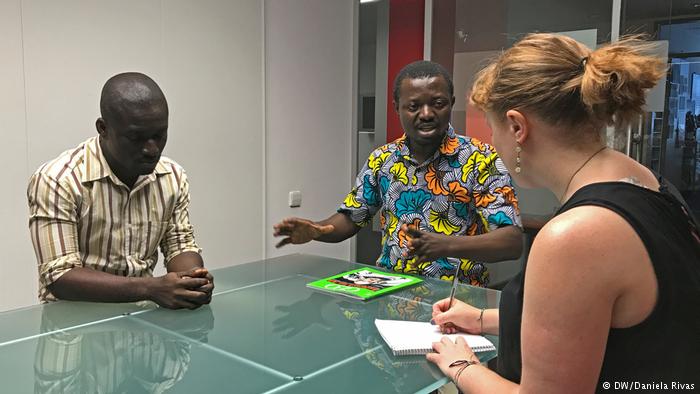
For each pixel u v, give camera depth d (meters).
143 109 1.45
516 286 0.97
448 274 1.88
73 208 1.59
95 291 1.46
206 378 1.03
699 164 3.09
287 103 3.75
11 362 1.10
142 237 1.74
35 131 2.57
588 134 0.85
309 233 1.88
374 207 2.12
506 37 3.50
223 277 1.78
